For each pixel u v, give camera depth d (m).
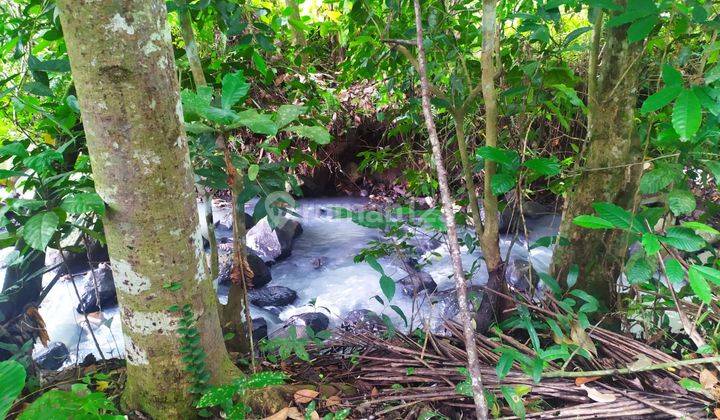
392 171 6.09
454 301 3.19
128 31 1.21
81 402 1.15
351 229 5.51
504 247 4.38
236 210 1.77
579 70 3.84
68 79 2.56
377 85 4.68
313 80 3.71
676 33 1.77
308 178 6.28
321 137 1.57
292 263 4.67
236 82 1.58
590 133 2.03
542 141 3.44
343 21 3.30
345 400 1.66
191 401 1.54
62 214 1.49
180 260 1.43
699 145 1.75
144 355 1.49
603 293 2.11
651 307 1.99
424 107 1.14
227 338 1.82
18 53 2.07
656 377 1.65
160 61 1.28
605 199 2.01
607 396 1.56
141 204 1.33
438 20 2.36
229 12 2.26
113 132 1.27
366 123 5.69
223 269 4.16
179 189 1.39
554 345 1.85
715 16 1.87
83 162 1.64
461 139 2.04
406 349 1.93
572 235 2.11
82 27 1.18
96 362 2.12
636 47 1.84
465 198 2.70
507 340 1.90
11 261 1.85
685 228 1.46
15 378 1.08
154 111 1.29
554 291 1.94
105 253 3.95
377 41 2.44
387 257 4.52
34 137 2.47
